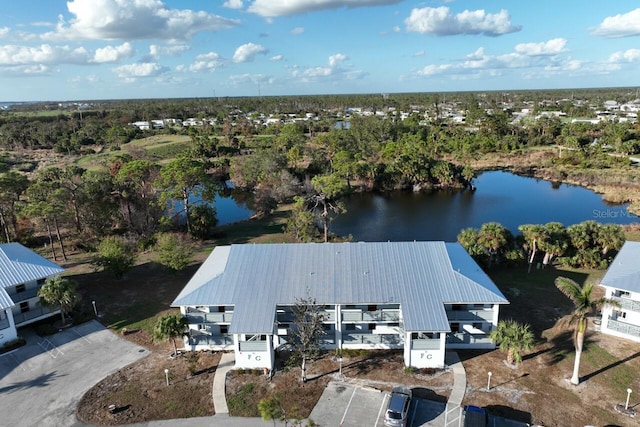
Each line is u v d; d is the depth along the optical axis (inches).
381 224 2891.2
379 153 4655.5
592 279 1806.1
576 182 3946.9
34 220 2258.9
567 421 1026.1
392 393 1058.7
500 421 1024.9
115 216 2532.0
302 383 1178.6
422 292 1278.3
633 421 1023.6
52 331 1453.0
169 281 1862.7
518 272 1907.0
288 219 2687.0
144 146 5639.8
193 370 1233.4
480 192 3754.9
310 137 6210.6
